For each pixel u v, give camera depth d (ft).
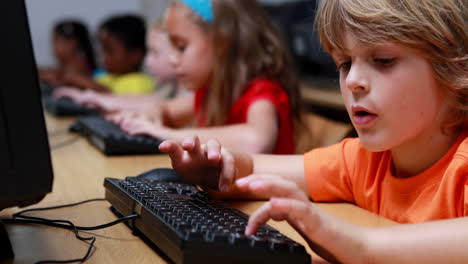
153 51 8.88
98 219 2.55
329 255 1.85
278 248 1.83
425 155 2.47
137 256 2.06
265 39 5.21
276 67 5.18
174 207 2.18
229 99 5.06
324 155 3.03
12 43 1.80
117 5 12.73
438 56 2.17
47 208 2.71
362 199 2.86
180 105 6.12
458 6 2.20
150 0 11.45
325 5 2.36
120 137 4.25
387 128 2.22
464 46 2.21
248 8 5.21
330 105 6.85
